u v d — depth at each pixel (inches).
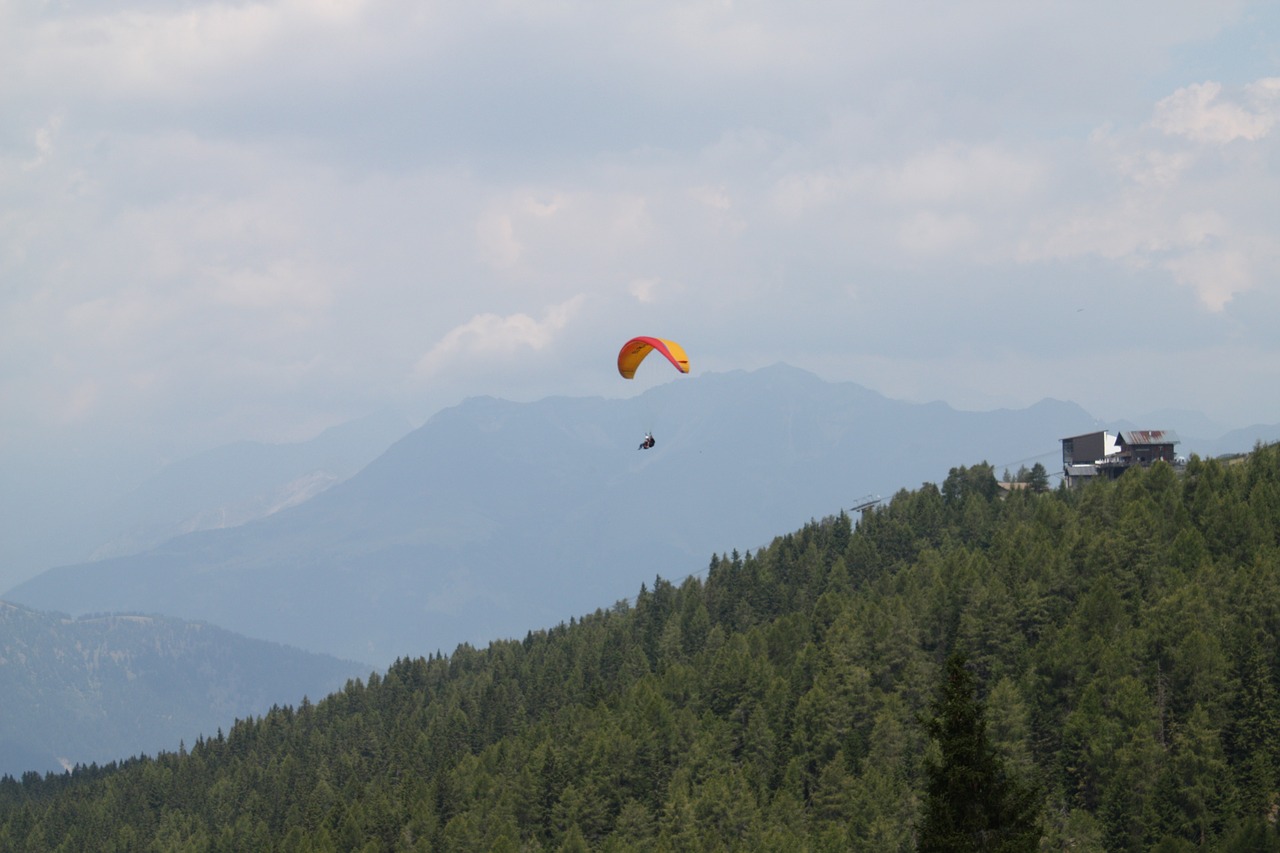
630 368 6791.3
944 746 2942.9
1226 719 6742.1
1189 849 5940.0
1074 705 7219.5
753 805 7219.5
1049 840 6161.4
